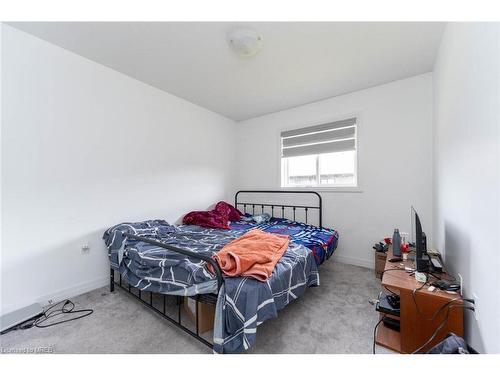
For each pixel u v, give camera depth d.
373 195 2.66
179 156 2.98
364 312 1.68
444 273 1.41
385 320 1.45
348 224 2.84
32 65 1.74
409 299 1.19
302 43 1.83
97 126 2.14
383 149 2.59
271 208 3.58
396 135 2.51
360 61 2.11
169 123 2.84
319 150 3.09
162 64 2.17
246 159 3.91
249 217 3.40
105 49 1.93
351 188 2.80
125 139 2.37
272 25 1.62
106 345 1.32
